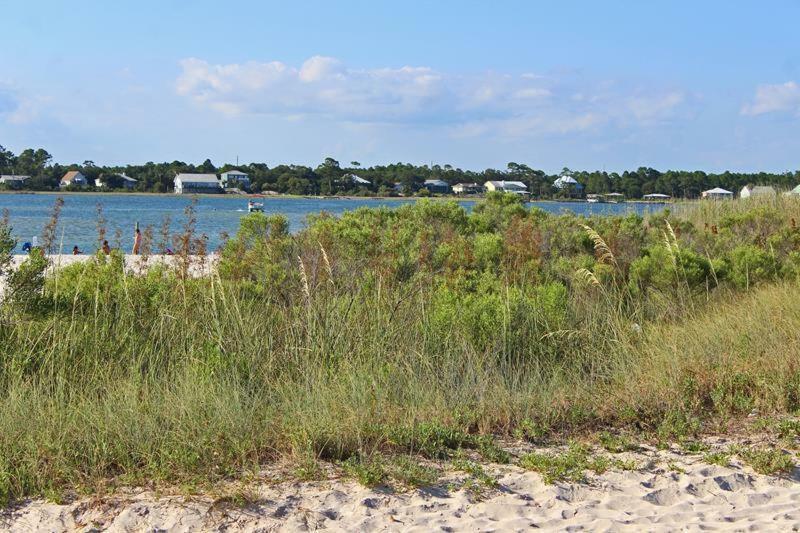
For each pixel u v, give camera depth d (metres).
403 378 7.50
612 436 6.67
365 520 5.02
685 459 6.23
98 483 5.45
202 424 6.21
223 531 4.90
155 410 6.32
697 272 11.29
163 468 5.55
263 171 116.50
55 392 6.68
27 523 4.98
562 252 13.48
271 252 11.41
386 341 8.17
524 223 14.33
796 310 9.73
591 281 10.24
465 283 11.11
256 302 9.12
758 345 8.62
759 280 12.12
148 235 10.24
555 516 5.17
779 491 5.62
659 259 11.58
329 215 15.83
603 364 8.43
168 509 5.12
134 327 8.12
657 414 7.15
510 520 5.08
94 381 7.09
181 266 9.52
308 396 6.76
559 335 8.94
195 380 6.96
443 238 14.12
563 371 8.33
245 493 5.31
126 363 7.54
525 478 5.75
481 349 8.59
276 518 5.04
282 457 5.98
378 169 110.94
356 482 5.60
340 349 7.94
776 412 7.30
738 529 4.95
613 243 13.33
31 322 7.78
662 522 5.10
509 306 9.06
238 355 7.64
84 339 7.73
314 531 4.88
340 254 11.59
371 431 6.30
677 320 10.28
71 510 5.11
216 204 79.56
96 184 125.50
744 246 14.02
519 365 8.27
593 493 5.57
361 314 8.59
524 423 6.70
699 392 7.62
